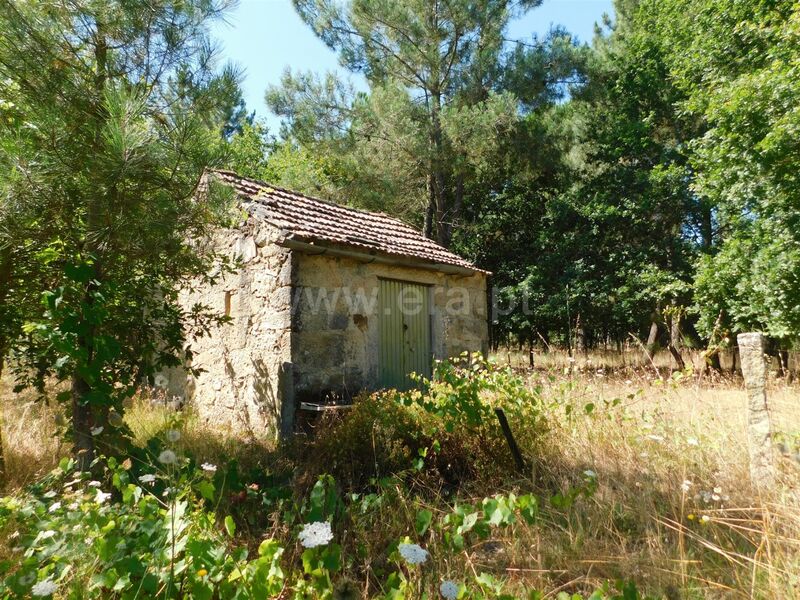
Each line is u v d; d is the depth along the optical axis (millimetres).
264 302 7688
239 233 8203
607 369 12180
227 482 3699
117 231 4309
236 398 8023
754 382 3758
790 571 2645
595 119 19875
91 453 4223
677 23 14680
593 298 17031
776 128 9320
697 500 3516
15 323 4676
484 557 3174
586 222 18656
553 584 2885
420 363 9086
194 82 4664
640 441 4543
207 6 4621
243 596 2223
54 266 4523
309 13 16875
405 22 16125
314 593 2434
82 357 3881
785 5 10727
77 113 4336
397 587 2543
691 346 18438
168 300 5539
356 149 16641
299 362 7273
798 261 10375
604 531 3385
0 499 3229
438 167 16516
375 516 3527
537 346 18234
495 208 19984
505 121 15930
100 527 2504
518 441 4809
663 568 2848
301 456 5094
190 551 2322
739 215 12820
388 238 9500
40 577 2275
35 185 4055
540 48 17266
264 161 23672
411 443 4750
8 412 5805
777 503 3184
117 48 4598
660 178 16531
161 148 4250
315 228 7809
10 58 4152
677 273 16562
